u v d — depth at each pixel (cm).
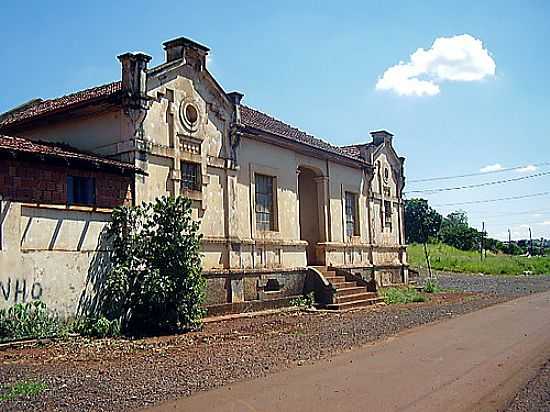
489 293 2719
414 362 1006
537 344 1170
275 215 2070
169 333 1416
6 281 1213
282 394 789
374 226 2742
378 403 735
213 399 765
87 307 1361
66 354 1119
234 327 1542
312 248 2372
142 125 1536
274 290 2008
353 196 2620
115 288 1381
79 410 718
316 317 1784
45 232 1291
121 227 1430
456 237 8131
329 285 2084
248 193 1934
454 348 1142
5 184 1229
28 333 1223
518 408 698
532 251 8812
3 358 1075
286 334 1406
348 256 2508
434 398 754
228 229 1817
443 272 4878
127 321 1426
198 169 1728
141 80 1523
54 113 1627
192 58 1719
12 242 1230
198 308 1485
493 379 855
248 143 1950
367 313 1886
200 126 1731
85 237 1370
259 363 1027
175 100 1647
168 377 908
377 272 2727
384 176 2884
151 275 1406
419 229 8181
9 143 1308
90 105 1557
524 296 2508
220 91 1809
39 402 757
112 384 858
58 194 1322
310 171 2381
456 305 2109
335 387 827
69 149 1502
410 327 1495
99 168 1393
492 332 1362
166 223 1456
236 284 1825
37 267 1270
